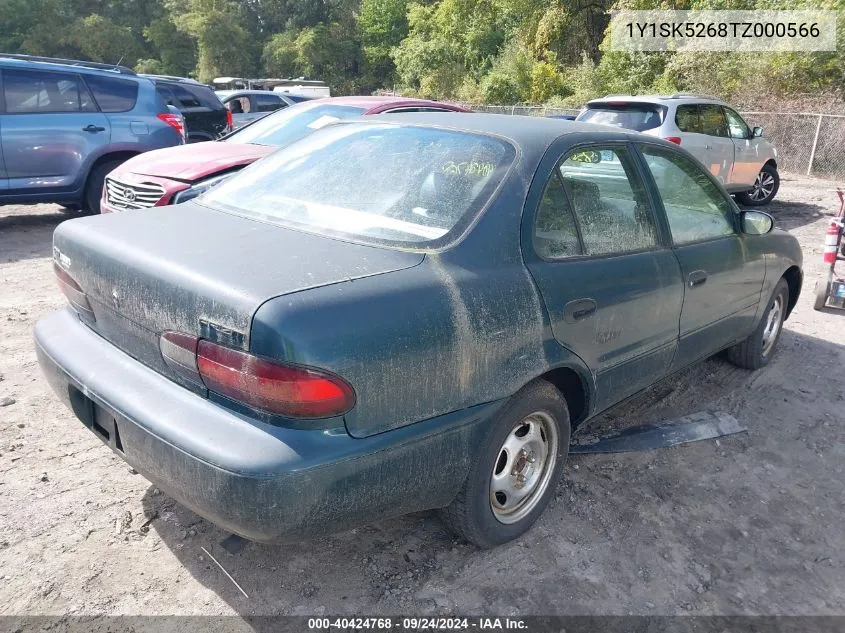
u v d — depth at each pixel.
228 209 2.87
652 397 4.32
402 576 2.59
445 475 2.35
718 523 3.06
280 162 3.18
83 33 52.78
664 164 3.50
